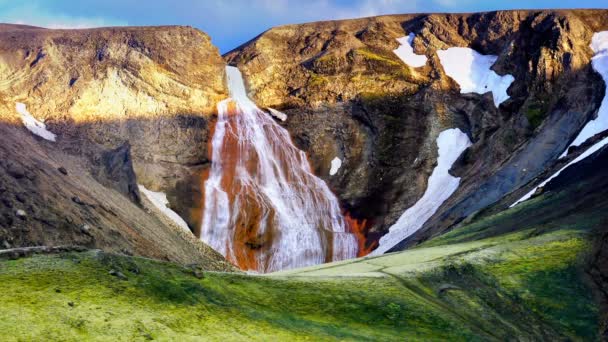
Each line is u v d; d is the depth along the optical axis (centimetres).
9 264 5462
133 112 15138
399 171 16175
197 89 16338
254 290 6512
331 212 15850
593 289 7769
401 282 7569
